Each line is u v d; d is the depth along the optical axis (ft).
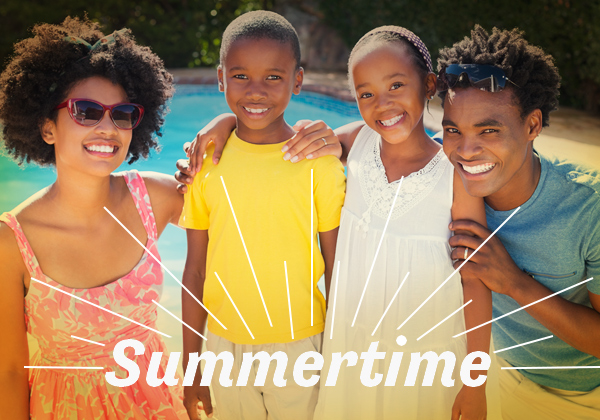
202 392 8.48
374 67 7.44
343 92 31.09
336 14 40.88
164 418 7.80
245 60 7.68
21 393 7.48
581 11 31.12
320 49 42.39
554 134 25.04
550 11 32.04
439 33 36.14
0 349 7.28
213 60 45.62
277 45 7.73
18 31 42.14
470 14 34.60
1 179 23.99
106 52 7.43
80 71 7.14
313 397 8.27
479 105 6.69
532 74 6.81
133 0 44.60
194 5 45.96
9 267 7.22
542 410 8.75
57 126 7.20
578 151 21.86
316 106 32.63
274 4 44.55
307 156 7.93
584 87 31.58
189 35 44.50
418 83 7.60
